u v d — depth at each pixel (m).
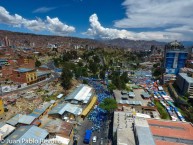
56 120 102.81
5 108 117.06
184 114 133.25
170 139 81.62
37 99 139.88
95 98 151.88
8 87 161.62
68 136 89.50
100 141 96.00
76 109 122.62
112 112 127.06
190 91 157.62
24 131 82.38
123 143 74.62
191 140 81.19
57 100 144.88
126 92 158.88
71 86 184.38
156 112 127.56
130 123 92.38
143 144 70.44
